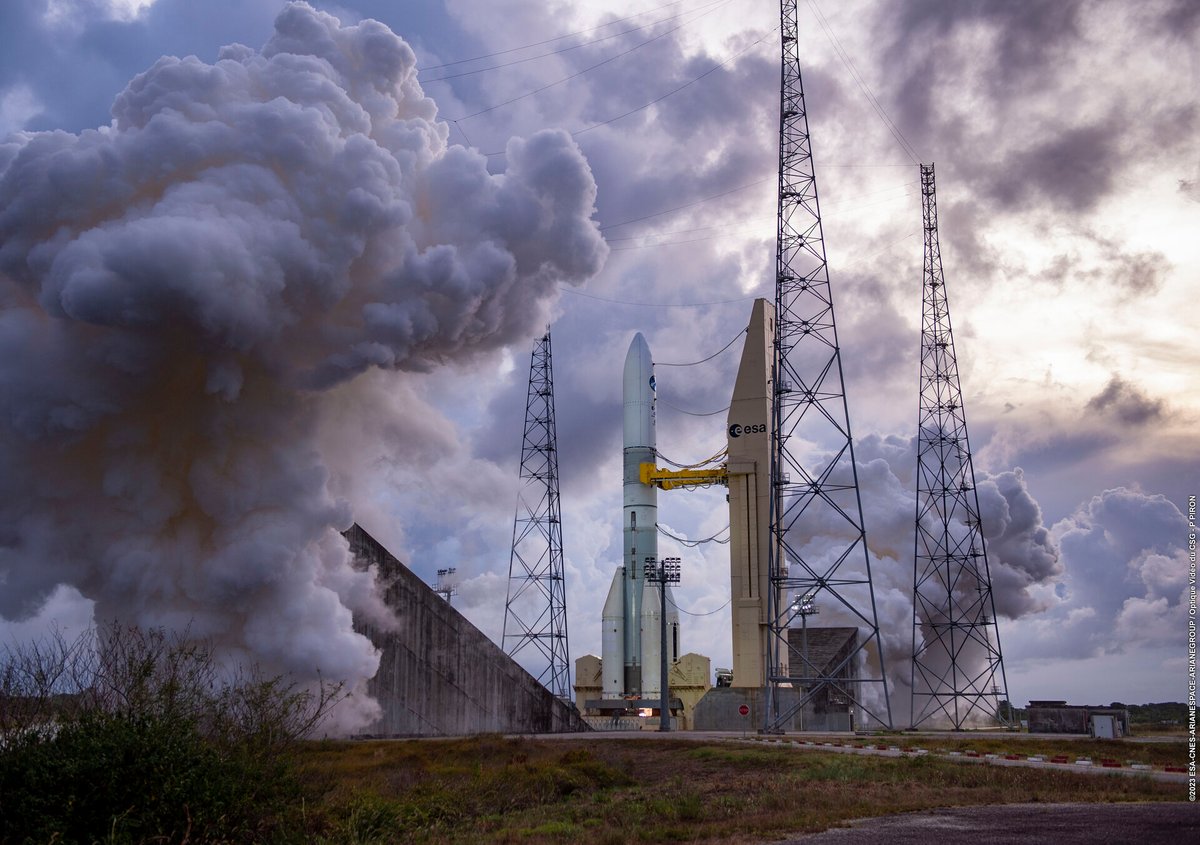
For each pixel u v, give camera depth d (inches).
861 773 1565.0
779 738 2696.9
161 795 877.2
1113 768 1620.3
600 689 4680.1
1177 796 1237.1
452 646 3070.9
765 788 1434.5
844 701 3745.1
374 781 1546.5
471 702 3068.4
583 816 1270.9
